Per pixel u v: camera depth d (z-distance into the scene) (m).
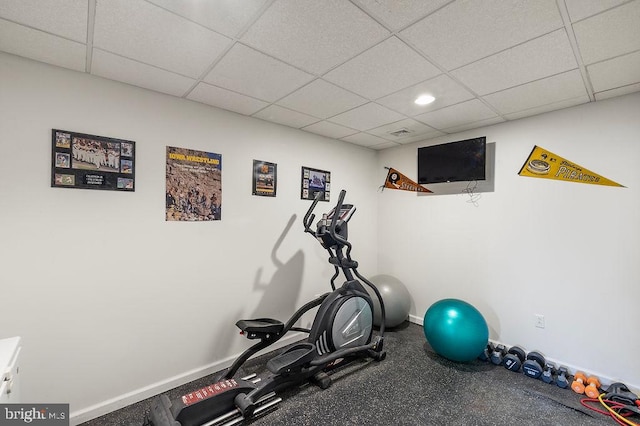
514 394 2.31
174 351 2.41
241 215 2.82
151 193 2.29
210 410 1.87
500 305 3.05
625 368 2.33
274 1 1.34
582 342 2.53
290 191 3.22
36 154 1.84
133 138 2.21
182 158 2.45
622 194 2.35
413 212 3.86
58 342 1.92
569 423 1.99
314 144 3.47
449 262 3.49
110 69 1.97
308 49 1.74
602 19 1.45
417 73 2.02
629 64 1.87
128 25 1.52
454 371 2.67
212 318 2.63
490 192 3.13
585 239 2.52
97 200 2.06
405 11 1.41
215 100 2.49
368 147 4.13
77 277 1.99
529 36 1.60
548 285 2.72
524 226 2.88
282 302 3.16
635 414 2.03
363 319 2.88
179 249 2.44
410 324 3.83
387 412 2.10
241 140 2.82
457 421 2.01
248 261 2.88
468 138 3.31
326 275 3.59
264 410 2.10
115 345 2.13
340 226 2.88
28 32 1.56
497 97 2.41
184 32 1.58
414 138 3.67
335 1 1.34
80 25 1.51
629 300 2.32
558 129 2.67
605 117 2.42
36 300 1.85
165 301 2.37
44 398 1.87
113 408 2.10
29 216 1.83
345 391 2.35
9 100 1.77
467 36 1.61
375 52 1.77
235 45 1.70
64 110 1.94
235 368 2.39
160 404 1.84
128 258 2.19
